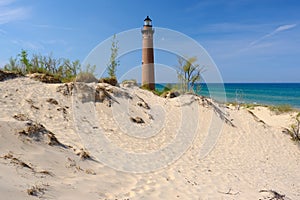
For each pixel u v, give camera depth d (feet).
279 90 264.93
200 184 19.94
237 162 29.14
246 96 174.70
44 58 47.14
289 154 37.17
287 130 46.57
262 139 41.11
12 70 41.93
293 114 68.18
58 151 17.92
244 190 20.10
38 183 12.61
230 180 22.20
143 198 15.16
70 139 23.09
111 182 16.39
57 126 25.75
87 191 13.88
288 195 20.59
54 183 13.34
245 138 40.01
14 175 12.40
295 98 164.55
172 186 18.35
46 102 30.42
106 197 13.98
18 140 16.49
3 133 16.21
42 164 15.12
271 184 23.02
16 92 31.22
